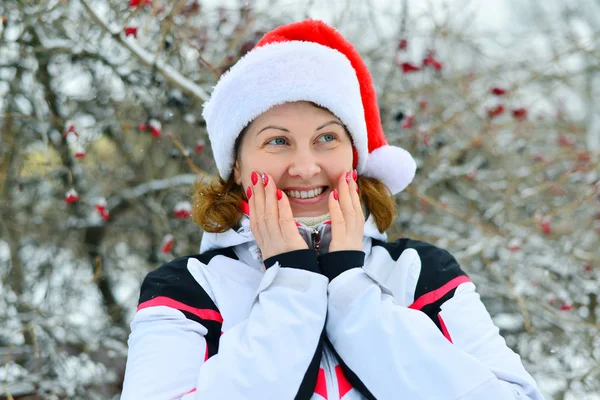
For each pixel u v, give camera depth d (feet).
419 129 12.27
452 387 4.25
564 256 12.82
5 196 12.80
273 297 4.54
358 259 4.73
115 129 12.30
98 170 13.06
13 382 10.70
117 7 10.01
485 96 13.07
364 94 5.79
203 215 5.28
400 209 13.03
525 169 13.24
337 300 4.56
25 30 10.27
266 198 4.89
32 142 12.50
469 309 4.80
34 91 10.78
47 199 13.53
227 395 4.18
